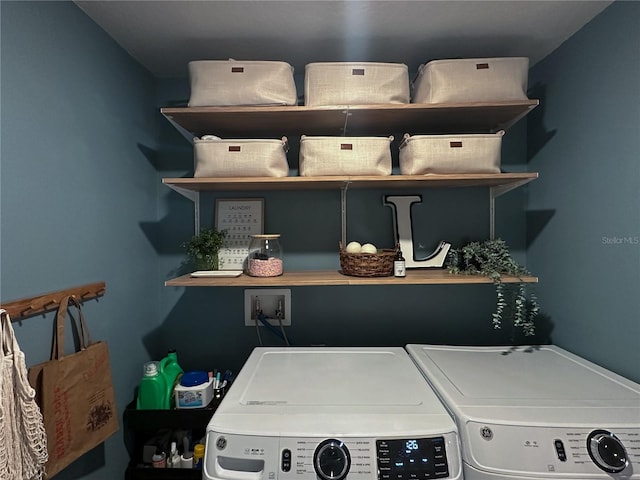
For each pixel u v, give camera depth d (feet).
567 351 4.43
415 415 3.02
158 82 5.30
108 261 4.12
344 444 2.76
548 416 2.94
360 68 4.19
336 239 5.31
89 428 3.44
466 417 2.93
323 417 2.98
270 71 4.18
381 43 4.50
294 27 4.11
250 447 2.78
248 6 3.71
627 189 3.54
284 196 5.30
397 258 4.56
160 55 4.71
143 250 4.92
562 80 4.47
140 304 4.82
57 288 3.32
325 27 4.12
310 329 5.34
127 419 4.45
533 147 5.08
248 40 4.39
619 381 3.53
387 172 4.23
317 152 4.16
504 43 4.50
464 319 5.31
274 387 3.58
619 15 3.59
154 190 5.24
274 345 5.35
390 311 5.32
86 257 3.73
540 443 2.79
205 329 5.36
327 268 5.30
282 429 2.84
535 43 4.50
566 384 3.51
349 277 4.46
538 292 5.00
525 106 4.09
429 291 5.32
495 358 4.27
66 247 3.44
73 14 3.58
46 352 3.17
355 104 4.17
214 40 4.37
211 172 4.14
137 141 4.80
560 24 4.08
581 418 2.91
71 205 3.52
